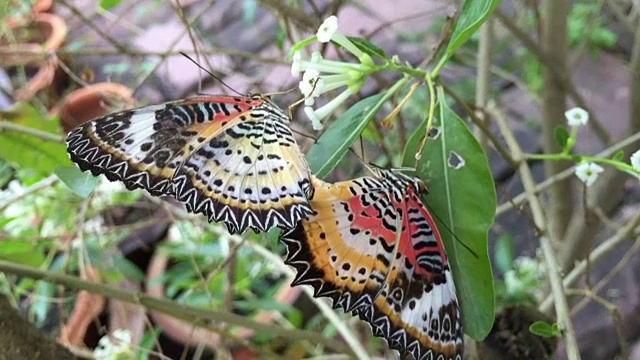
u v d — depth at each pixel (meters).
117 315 0.37
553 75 0.32
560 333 0.18
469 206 0.17
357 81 0.16
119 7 0.55
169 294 0.37
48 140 0.24
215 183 0.13
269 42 0.50
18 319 0.17
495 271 0.43
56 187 0.33
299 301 0.40
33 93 0.45
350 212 0.14
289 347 0.38
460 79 0.45
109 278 0.35
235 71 0.37
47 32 0.49
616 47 0.53
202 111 0.14
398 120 0.27
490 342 0.21
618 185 0.31
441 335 0.15
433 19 0.48
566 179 0.34
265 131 0.14
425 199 0.17
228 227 0.13
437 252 0.15
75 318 0.37
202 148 0.14
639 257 0.42
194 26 0.38
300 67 0.16
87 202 0.30
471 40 0.42
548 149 0.34
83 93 0.44
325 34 0.15
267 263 0.38
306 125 0.36
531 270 0.38
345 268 0.14
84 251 0.28
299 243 0.14
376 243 0.14
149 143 0.14
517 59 0.47
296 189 0.13
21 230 0.33
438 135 0.17
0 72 0.46
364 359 0.27
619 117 0.48
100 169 0.13
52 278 0.23
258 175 0.13
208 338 0.36
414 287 0.15
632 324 0.40
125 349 0.32
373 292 0.14
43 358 0.17
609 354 0.39
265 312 0.39
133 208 0.44
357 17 0.50
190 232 0.37
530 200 0.23
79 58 0.51
